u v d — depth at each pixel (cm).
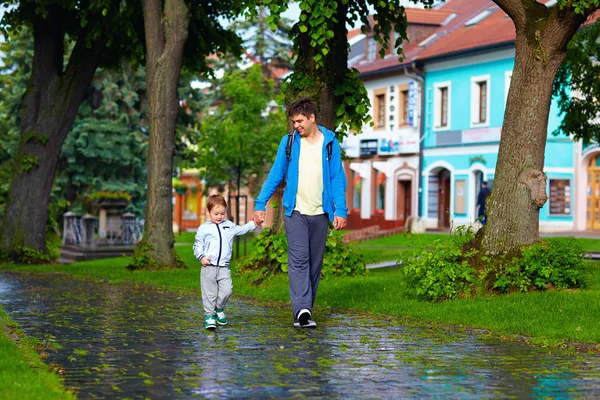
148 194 2248
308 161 1077
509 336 988
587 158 4384
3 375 717
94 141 5084
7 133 5359
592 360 844
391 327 1077
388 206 5362
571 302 1181
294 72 1706
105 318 1171
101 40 2734
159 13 2273
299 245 1076
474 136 4644
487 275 1290
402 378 751
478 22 5006
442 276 1280
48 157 2781
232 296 1470
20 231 2759
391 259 2675
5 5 2722
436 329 1059
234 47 2778
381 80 5378
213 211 1071
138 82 5269
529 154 1325
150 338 983
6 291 1593
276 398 671
